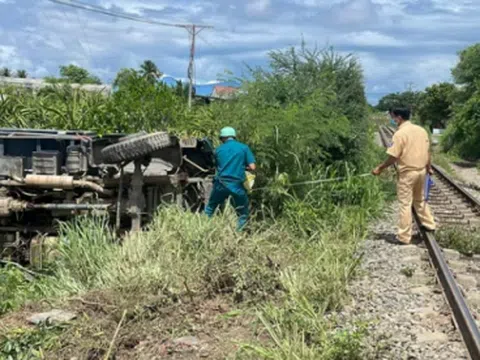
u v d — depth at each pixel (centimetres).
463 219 1460
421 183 1085
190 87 2895
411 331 643
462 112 4238
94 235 853
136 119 1327
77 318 643
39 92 1574
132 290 691
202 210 1047
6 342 586
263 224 1012
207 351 588
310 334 611
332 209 1231
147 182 980
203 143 1085
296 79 1574
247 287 721
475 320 697
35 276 895
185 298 701
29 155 1012
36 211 979
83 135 1016
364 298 752
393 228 1256
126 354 588
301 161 1286
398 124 1093
